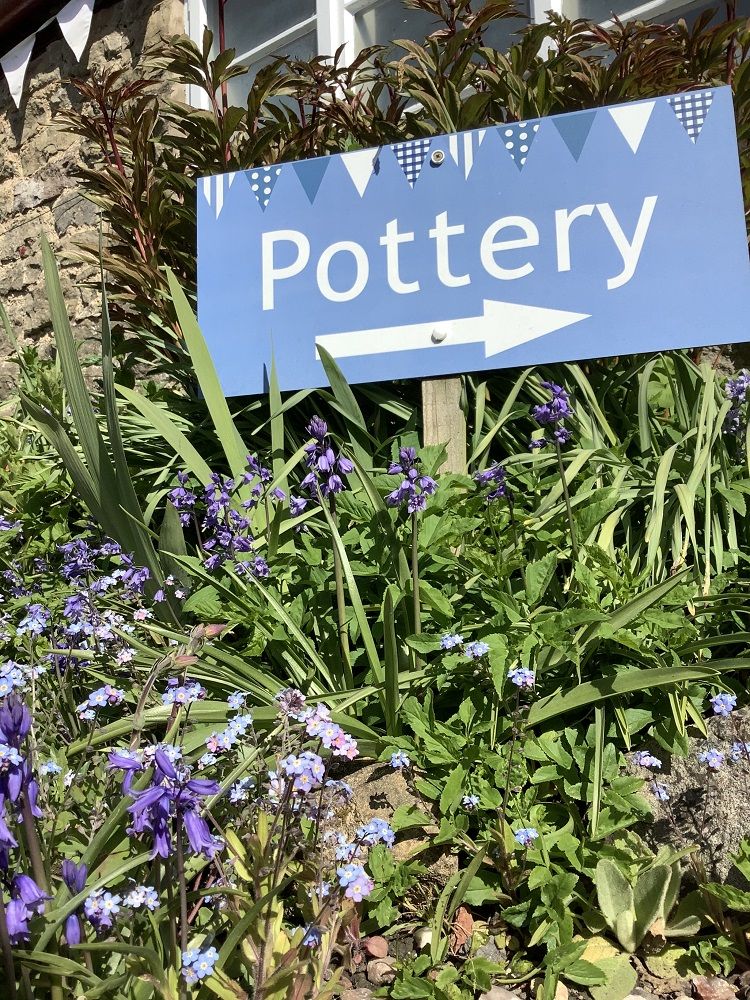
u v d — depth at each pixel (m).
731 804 1.65
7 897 1.22
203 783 1.11
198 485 2.72
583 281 2.44
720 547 2.20
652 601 1.81
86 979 1.12
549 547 2.10
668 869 1.48
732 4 2.87
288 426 2.88
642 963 1.52
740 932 1.51
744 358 3.22
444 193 2.59
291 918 1.58
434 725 1.79
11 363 6.35
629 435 2.46
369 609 2.18
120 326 3.58
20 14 6.23
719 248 2.36
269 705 1.94
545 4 4.13
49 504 3.21
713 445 2.51
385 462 2.61
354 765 1.91
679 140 2.42
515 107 2.90
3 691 1.13
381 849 1.62
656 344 2.37
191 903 1.43
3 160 6.71
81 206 5.92
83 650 2.06
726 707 1.64
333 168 2.71
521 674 1.59
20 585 2.73
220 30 5.30
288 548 2.29
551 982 1.41
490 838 1.60
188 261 3.32
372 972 1.51
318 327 2.67
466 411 2.60
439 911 1.52
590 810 1.64
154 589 2.37
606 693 1.74
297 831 1.40
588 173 2.47
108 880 1.16
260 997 1.19
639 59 2.74
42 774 1.49
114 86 5.77
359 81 3.33
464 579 2.16
